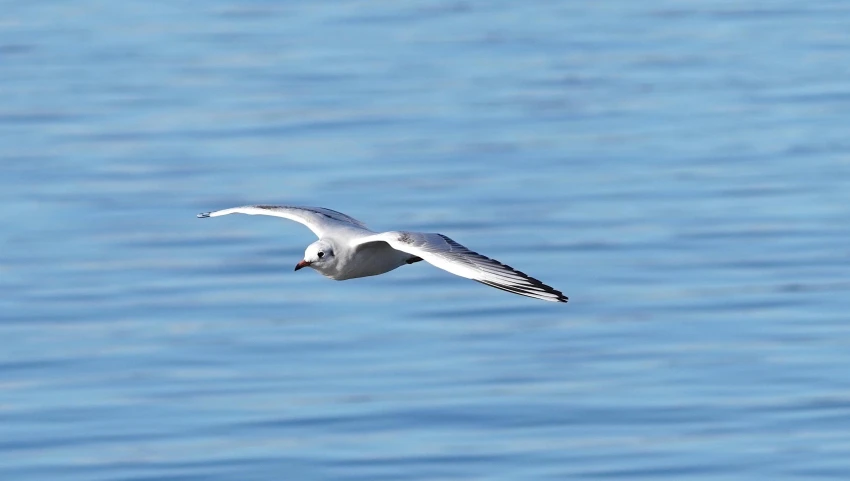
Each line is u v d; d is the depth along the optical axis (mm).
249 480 14789
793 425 15781
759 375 17156
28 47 38344
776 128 29172
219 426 16000
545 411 16312
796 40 37156
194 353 18297
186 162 27719
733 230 23000
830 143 27922
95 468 15039
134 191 25984
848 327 18609
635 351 18109
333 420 16094
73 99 32750
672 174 26391
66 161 27984
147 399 16828
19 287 21000
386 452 15352
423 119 30484
